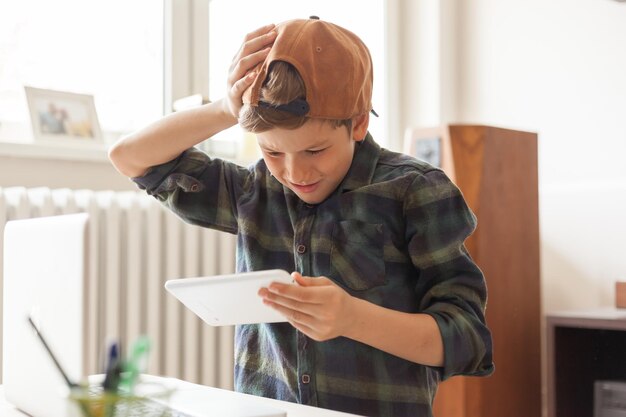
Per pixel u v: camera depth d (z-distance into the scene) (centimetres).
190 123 124
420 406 116
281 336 118
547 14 299
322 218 120
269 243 125
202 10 275
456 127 249
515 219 256
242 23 289
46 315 95
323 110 103
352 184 119
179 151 126
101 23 254
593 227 284
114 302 226
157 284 237
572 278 289
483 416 245
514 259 256
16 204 209
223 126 123
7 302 110
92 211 222
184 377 246
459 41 326
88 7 251
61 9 245
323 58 105
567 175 292
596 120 285
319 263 118
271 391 120
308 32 106
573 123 291
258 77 102
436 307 110
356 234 118
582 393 249
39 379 98
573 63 291
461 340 106
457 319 107
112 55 257
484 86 317
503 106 311
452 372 107
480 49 319
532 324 261
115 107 258
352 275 117
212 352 252
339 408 114
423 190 116
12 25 235
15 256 107
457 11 326
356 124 113
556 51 296
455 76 325
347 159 114
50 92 237
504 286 252
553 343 240
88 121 242
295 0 305
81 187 241
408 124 330
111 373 80
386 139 328
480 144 248
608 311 249
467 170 247
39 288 98
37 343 98
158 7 269
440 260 114
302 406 99
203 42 276
